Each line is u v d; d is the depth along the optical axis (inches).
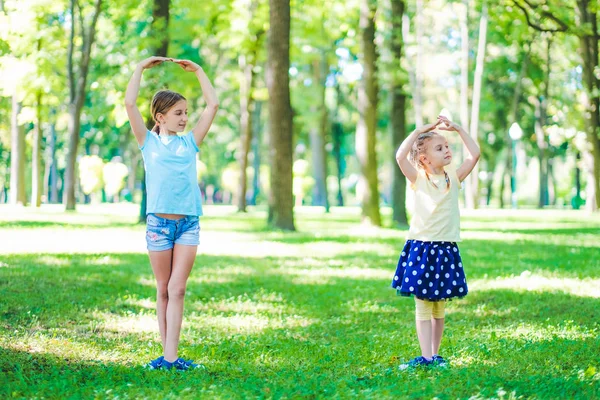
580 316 321.7
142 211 952.3
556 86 1679.4
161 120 224.7
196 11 1019.9
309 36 1111.6
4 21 1048.2
